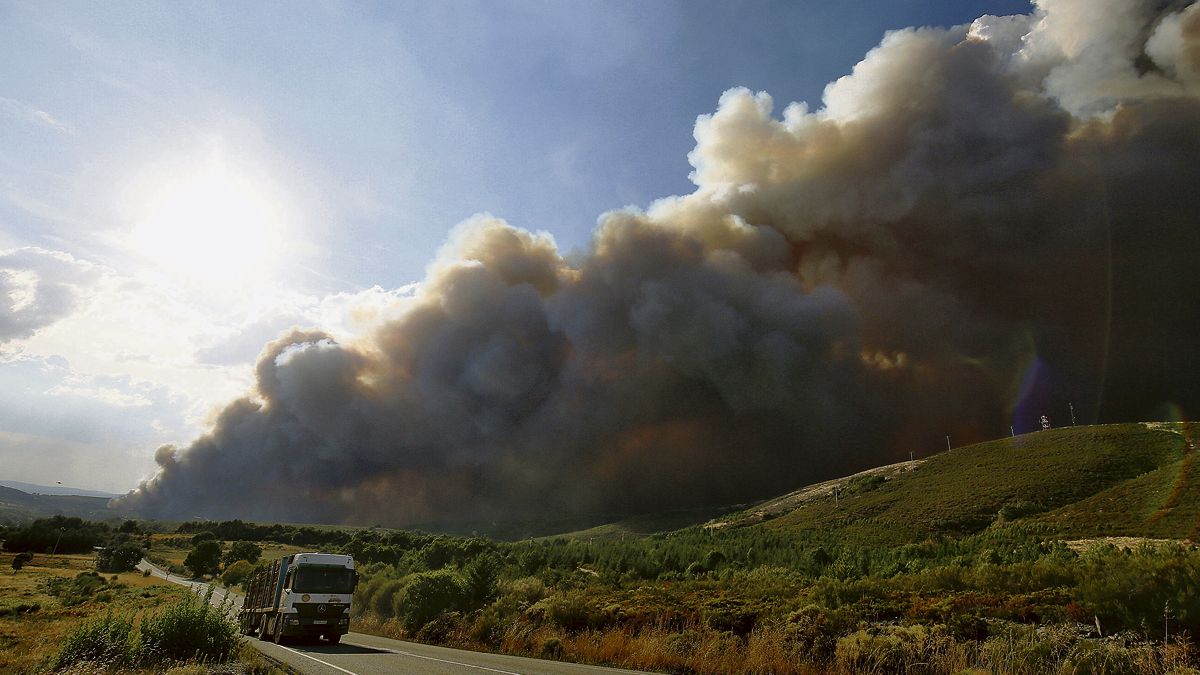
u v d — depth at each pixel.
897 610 15.15
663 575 54.62
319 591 20.66
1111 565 13.88
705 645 13.70
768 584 29.94
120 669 10.80
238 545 101.56
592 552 69.62
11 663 13.02
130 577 81.50
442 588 25.66
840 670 11.25
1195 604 10.69
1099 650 9.85
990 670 9.97
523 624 19.62
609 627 17.69
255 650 15.16
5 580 64.44
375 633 26.73
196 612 12.76
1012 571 17.70
